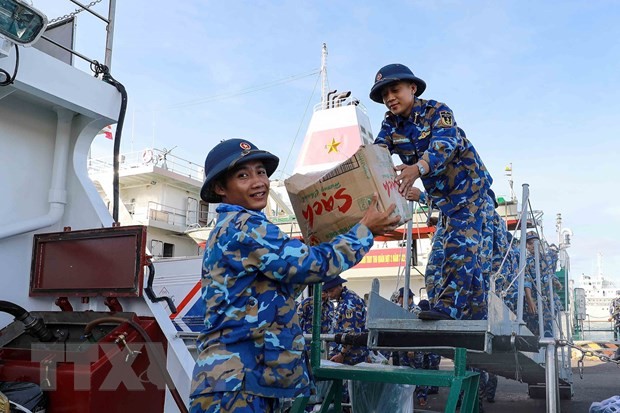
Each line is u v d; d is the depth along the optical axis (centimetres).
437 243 455
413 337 332
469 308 362
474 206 360
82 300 361
